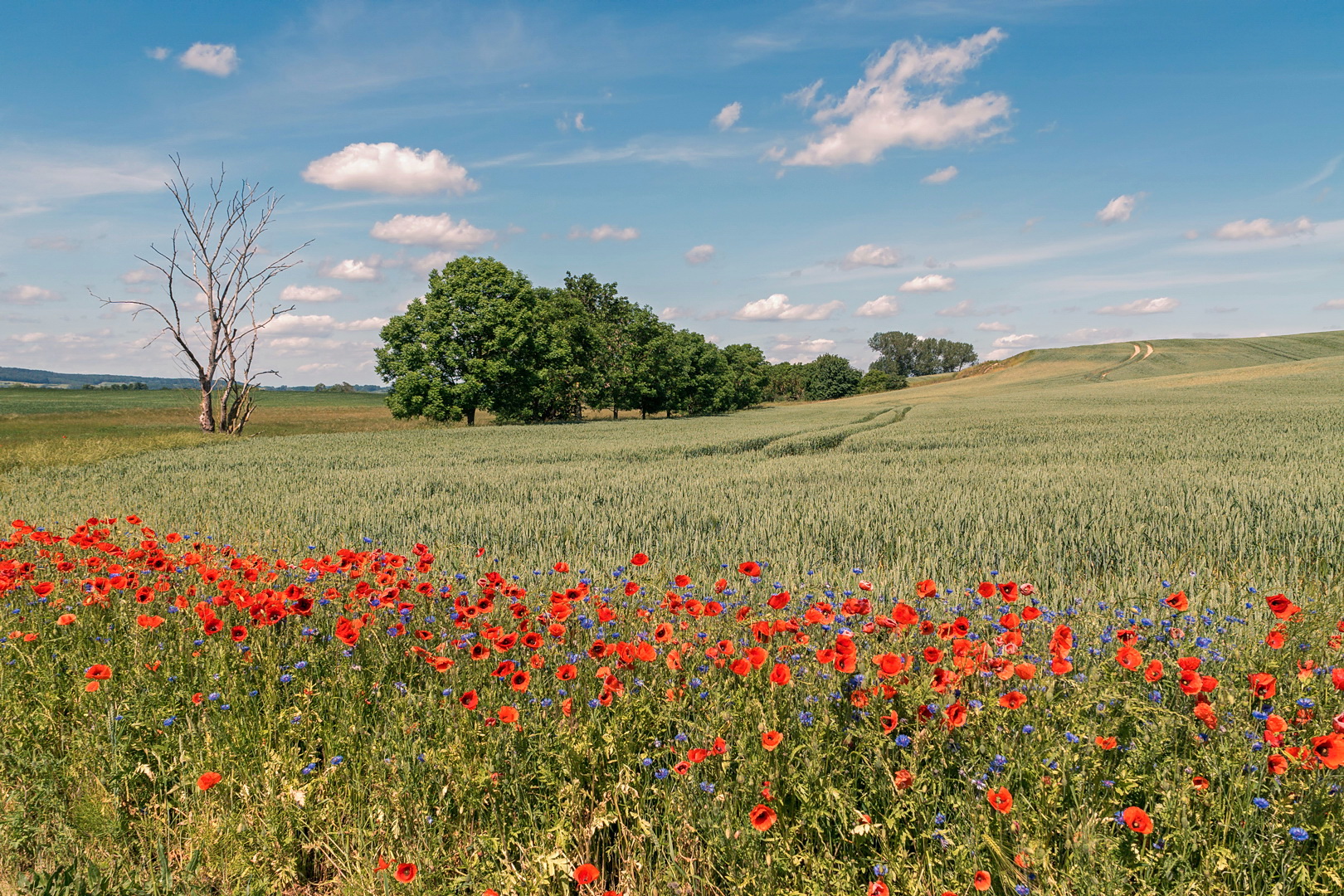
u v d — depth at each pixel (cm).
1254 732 260
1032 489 1072
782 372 15225
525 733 305
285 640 420
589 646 375
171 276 4038
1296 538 688
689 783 262
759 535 816
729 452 2395
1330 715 280
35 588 465
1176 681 302
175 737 321
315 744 326
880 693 283
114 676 382
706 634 396
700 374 8325
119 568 567
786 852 236
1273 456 1486
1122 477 1182
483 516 993
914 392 10956
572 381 6109
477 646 356
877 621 349
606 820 262
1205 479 1109
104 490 1379
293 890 260
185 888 241
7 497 1275
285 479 1586
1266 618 423
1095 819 230
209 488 1423
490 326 5116
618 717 299
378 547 828
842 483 1265
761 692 322
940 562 659
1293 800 233
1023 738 273
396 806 273
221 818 276
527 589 578
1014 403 5356
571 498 1149
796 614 470
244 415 4381
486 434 3753
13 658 401
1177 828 229
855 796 261
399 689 354
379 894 246
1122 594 503
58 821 275
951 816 247
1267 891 212
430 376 4938
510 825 272
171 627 445
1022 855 218
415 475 1630
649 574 614
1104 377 9888
